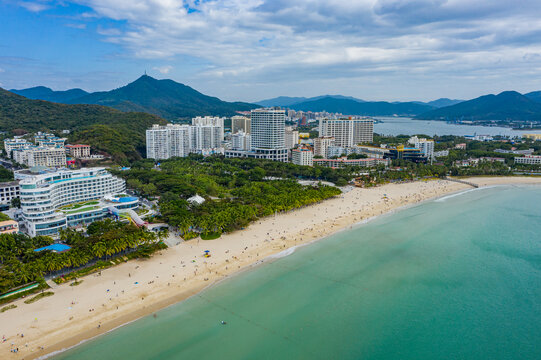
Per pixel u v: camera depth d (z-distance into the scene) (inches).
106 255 6835.6
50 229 7815.0
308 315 5329.7
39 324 4936.0
